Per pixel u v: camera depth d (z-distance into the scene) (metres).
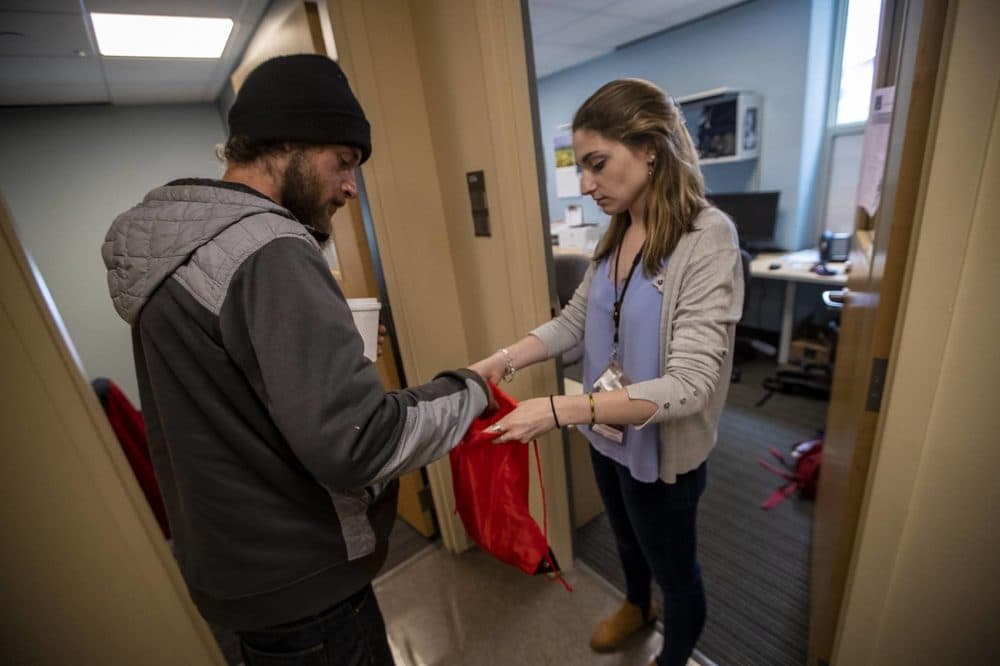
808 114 3.28
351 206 1.60
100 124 3.63
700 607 1.19
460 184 1.48
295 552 0.74
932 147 0.62
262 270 0.61
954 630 0.84
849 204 3.39
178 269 0.63
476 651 1.56
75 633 1.08
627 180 0.95
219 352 0.63
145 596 1.12
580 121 0.97
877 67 1.52
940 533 0.78
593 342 1.15
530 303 1.42
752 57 3.45
